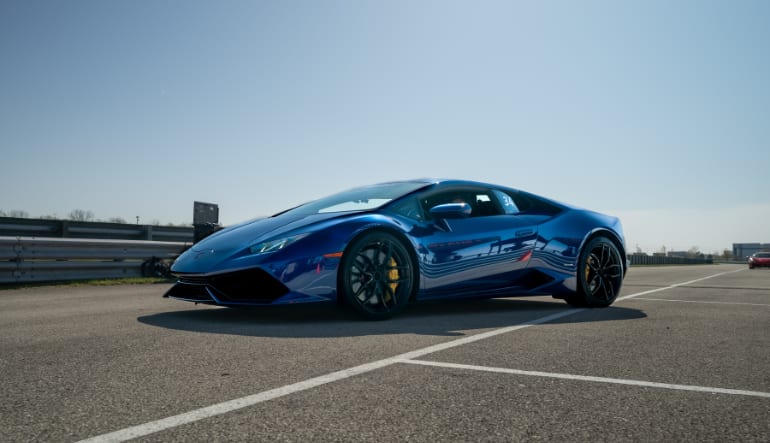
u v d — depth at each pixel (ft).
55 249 21.50
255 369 6.93
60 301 15.55
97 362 7.29
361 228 11.63
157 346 8.43
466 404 5.52
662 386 6.30
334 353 7.97
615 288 15.55
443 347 8.52
